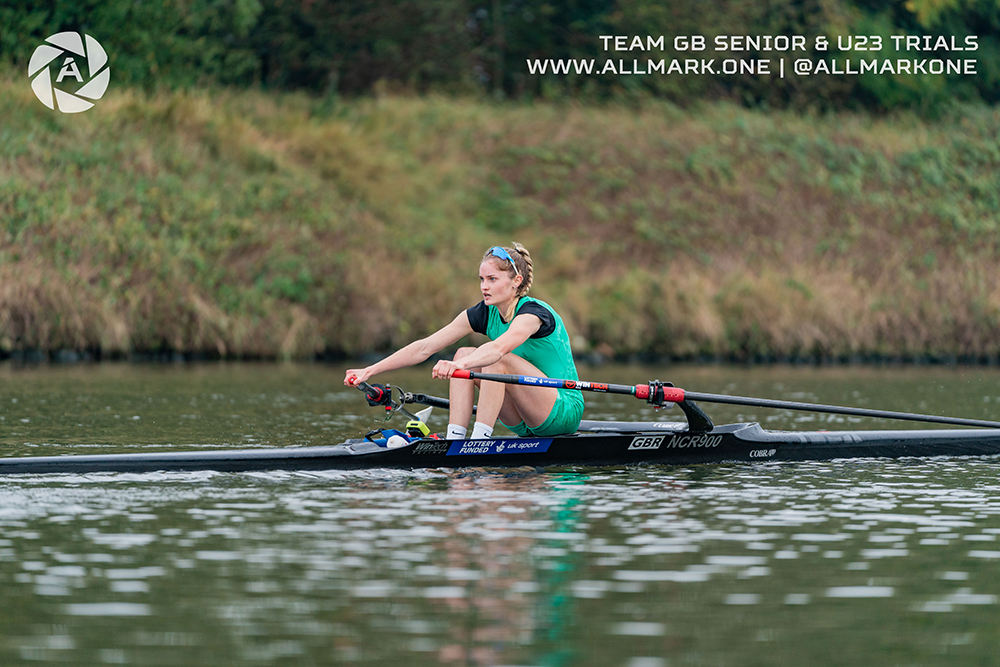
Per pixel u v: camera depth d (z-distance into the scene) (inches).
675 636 562.6
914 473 1069.8
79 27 3959.2
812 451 1167.0
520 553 716.7
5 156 3004.4
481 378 1018.7
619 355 3112.7
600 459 1093.1
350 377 1065.5
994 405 1744.6
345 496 903.7
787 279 3282.5
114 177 3102.9
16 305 2642.7
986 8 4940.9
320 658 528.7
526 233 3644.2
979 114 4419.3
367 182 3649.1
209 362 2728.8
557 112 4247.0
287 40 4532.5
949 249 3649.1
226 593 626.8
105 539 746.8
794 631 572.1
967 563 701.3
